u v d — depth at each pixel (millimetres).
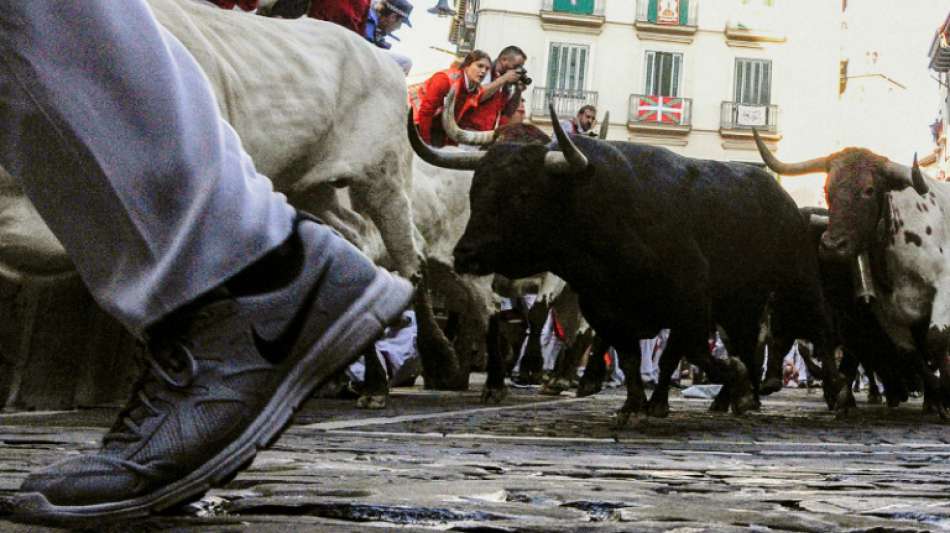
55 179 1798
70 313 6176
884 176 9453
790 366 22094
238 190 1873
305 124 6582
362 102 7129
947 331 9336
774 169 9648
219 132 1864
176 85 1812
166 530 1730
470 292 10328
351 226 8273
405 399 9656
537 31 44344
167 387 1866
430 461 3432
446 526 1863
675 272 6688
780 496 2559
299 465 3057
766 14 44969
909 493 2711
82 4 1742
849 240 9219
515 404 9258
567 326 13242
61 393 6195
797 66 45094
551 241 6594
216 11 6473
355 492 2297
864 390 20656
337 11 8562
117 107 1771
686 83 44906
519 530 1818
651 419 7086
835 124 45125
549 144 6730
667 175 6941
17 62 1735
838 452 4719
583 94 44312
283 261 1931
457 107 10938
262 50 6496
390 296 2012
